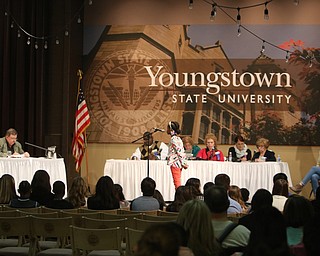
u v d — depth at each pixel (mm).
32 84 13406
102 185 7344
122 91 13875
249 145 13656
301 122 13570
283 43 13656
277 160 11891
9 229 6242
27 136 13406
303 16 13648
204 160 11477
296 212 4562
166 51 13859
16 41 13453
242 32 13742
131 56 13883
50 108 13398
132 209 7441
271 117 13633
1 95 13422
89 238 5594
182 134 13789
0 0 13414
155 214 6883
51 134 13336
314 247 3291
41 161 10961
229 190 7688
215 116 13742
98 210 7250
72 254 5777
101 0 13992
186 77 13828
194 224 4117
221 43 13789
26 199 7566
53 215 6523
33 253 6238
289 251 2877
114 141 13891
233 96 13711
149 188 7496
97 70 13938
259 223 3355
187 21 13852
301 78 13602
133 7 13961
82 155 12867
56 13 13461
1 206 7234
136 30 13906
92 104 13883
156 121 13828
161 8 13906
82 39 13984
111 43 13938
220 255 4250
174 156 10859
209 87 13781
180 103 13812
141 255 2639
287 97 13609
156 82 13859
